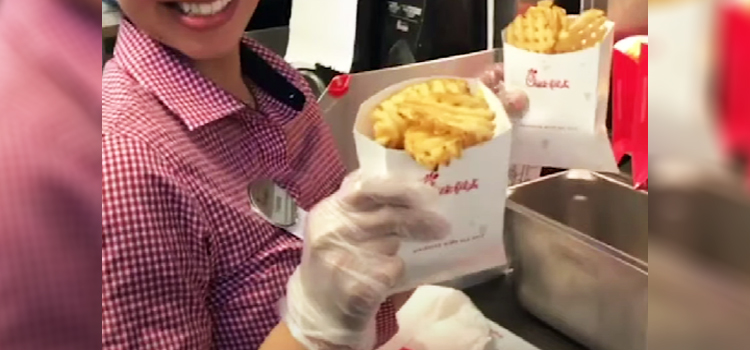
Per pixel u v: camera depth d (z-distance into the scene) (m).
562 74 0.92
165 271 0.63
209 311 0.71
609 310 0.79
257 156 0.77
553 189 0.99
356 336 0.60
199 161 0.69
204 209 0.68
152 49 0.70
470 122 0.65
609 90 0.97
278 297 0.72
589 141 0.94
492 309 0.92
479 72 1.04
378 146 0.64
